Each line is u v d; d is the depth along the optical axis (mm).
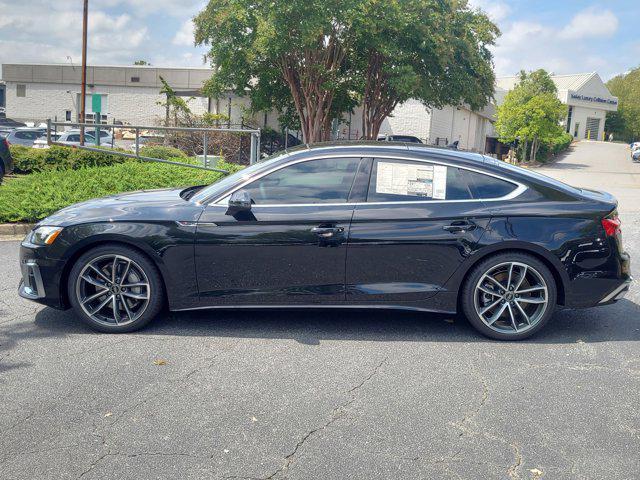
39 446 3193
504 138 41750
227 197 4895
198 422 3471
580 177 30422
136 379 4027
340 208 4797
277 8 22141
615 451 3229
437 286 4820
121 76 40250
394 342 4812
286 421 3500
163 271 4809
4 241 8555
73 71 41406
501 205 4828
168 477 2930
